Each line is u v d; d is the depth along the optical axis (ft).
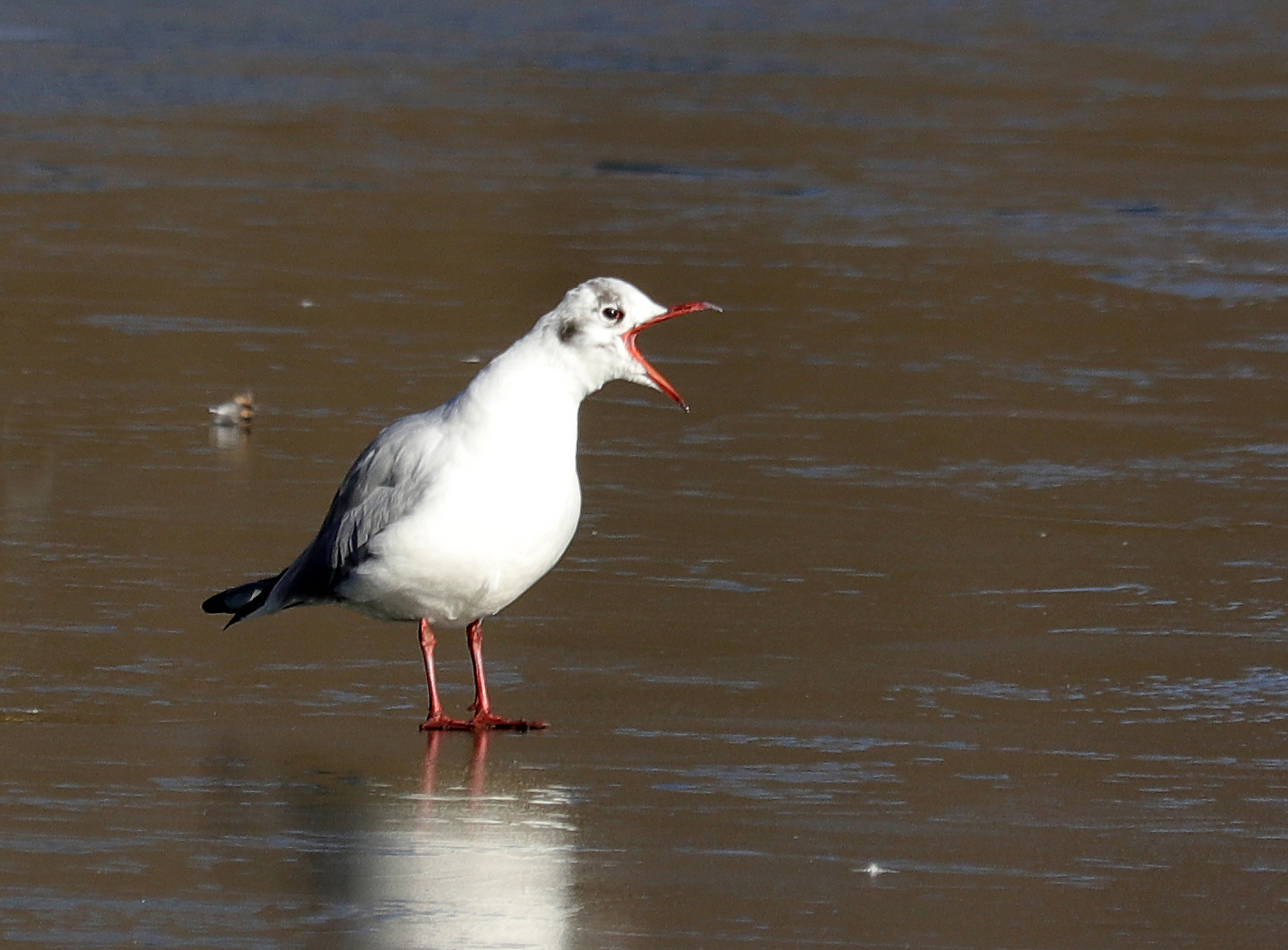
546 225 81.66
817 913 24.94
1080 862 26.84
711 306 32.99
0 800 28.14
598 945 23.86
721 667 35.91
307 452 50.72
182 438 51.57
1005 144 102.06
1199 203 88.02
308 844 26.91
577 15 149.89
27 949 23.21
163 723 32.04
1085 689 34.99
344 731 32.17
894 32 143.64
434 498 32.04
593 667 35.86
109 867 25.81
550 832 27.68
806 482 49.42
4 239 74.95
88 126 99.91
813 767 30.76
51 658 35.06
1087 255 77.77
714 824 28.09
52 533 42.91
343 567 33.01
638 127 104.78
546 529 32.50
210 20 140.87
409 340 63.52
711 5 157.38
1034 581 41.88
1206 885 26.11
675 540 44.16
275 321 65.26
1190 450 53.31
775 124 106.63
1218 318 68.64
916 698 34.35
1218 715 33.63
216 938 23.68
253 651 36.17
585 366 32.65
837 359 62.34
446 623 33.58
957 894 25.66
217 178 88.74
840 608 39.70
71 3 144.97
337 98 111.55
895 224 83.05
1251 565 43.42
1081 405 57.67
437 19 146.00
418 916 24.61
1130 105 113.60
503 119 106.52
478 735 32.14
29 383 56.54
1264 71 127.03
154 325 63.98
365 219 81.56
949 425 55.16
